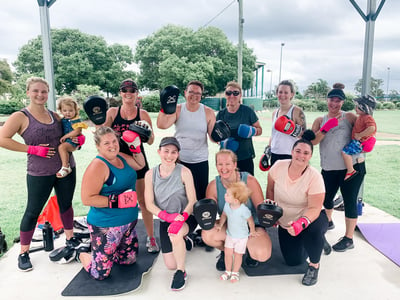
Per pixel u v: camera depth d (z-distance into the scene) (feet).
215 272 9.52
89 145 38.32
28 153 9.25
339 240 10.91
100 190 8.45
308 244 8.71
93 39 106.63
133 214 8.96
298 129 10.94
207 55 105.91
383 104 140.05
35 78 9.16
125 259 9.64
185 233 8.74
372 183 21.68
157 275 9.40
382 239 11.32
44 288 8.72
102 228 8.50
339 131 10.77
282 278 9.12
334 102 10.70
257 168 26.35
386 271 9.41
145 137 9.33
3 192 19.72
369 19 12.67
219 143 11.57
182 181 8.91
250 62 108.47
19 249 11.04
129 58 112.88
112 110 10.35
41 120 9.39
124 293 8.39
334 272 9.37
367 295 8.24
